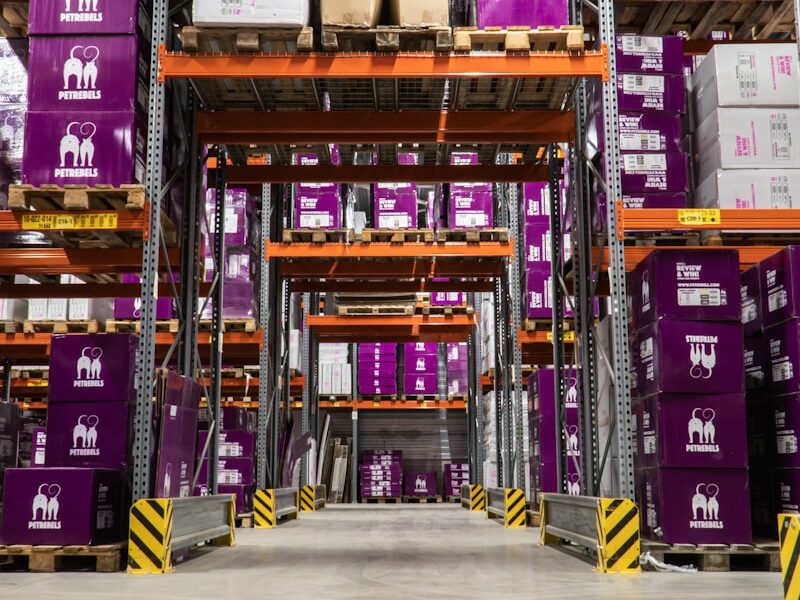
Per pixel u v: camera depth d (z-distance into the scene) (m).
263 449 10.84
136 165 6.27
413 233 11.20
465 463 17.97
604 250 7.13
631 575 5.50
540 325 11.12
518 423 11.23
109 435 6.05
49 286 9.61
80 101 6.20
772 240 6.97
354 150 8.59
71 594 4.65
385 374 17.31
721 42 8.15
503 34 6.31
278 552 7.07
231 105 7.27
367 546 7.62
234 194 10.69
